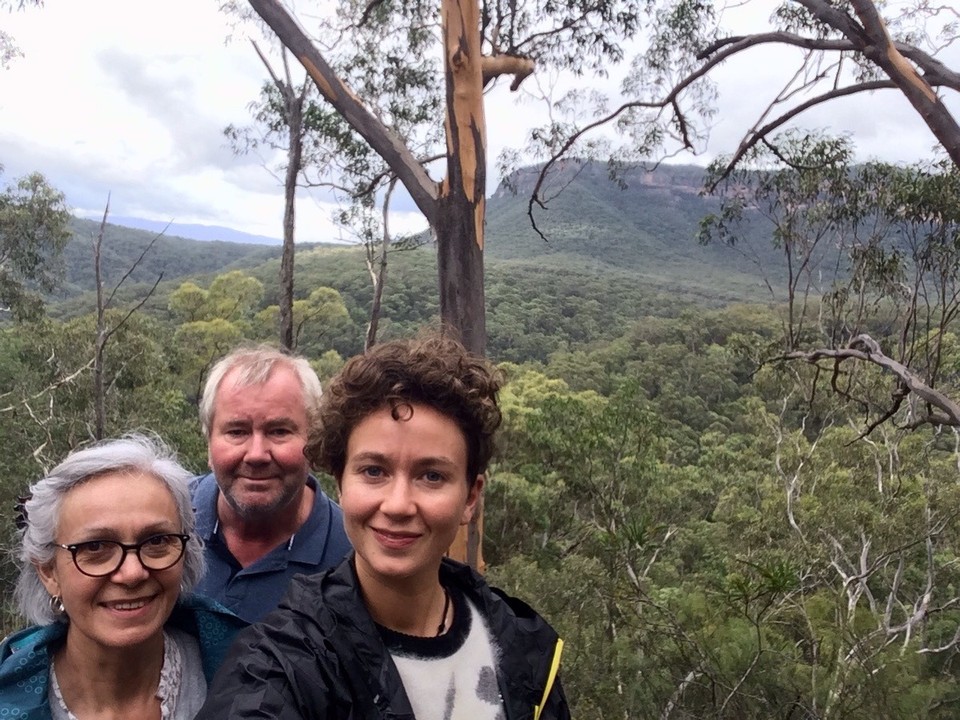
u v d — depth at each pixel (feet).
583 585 18.45
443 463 4.09
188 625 5.21
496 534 40.32
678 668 13.76
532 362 146.61
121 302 86.69
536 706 4.40
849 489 42.16
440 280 19.01
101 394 35.37
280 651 3.79
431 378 4.10
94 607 4.49
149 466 4.77
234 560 6.93
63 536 4.51
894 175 31.01
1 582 26.40
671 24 27.50
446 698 4.09
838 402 50.29
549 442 43.21
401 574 4.01
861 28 19.79
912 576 40.32
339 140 33.40
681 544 42.19
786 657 13.26
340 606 4.00
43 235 56.80
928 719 12.69
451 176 18.63
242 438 6.63
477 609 4.53
